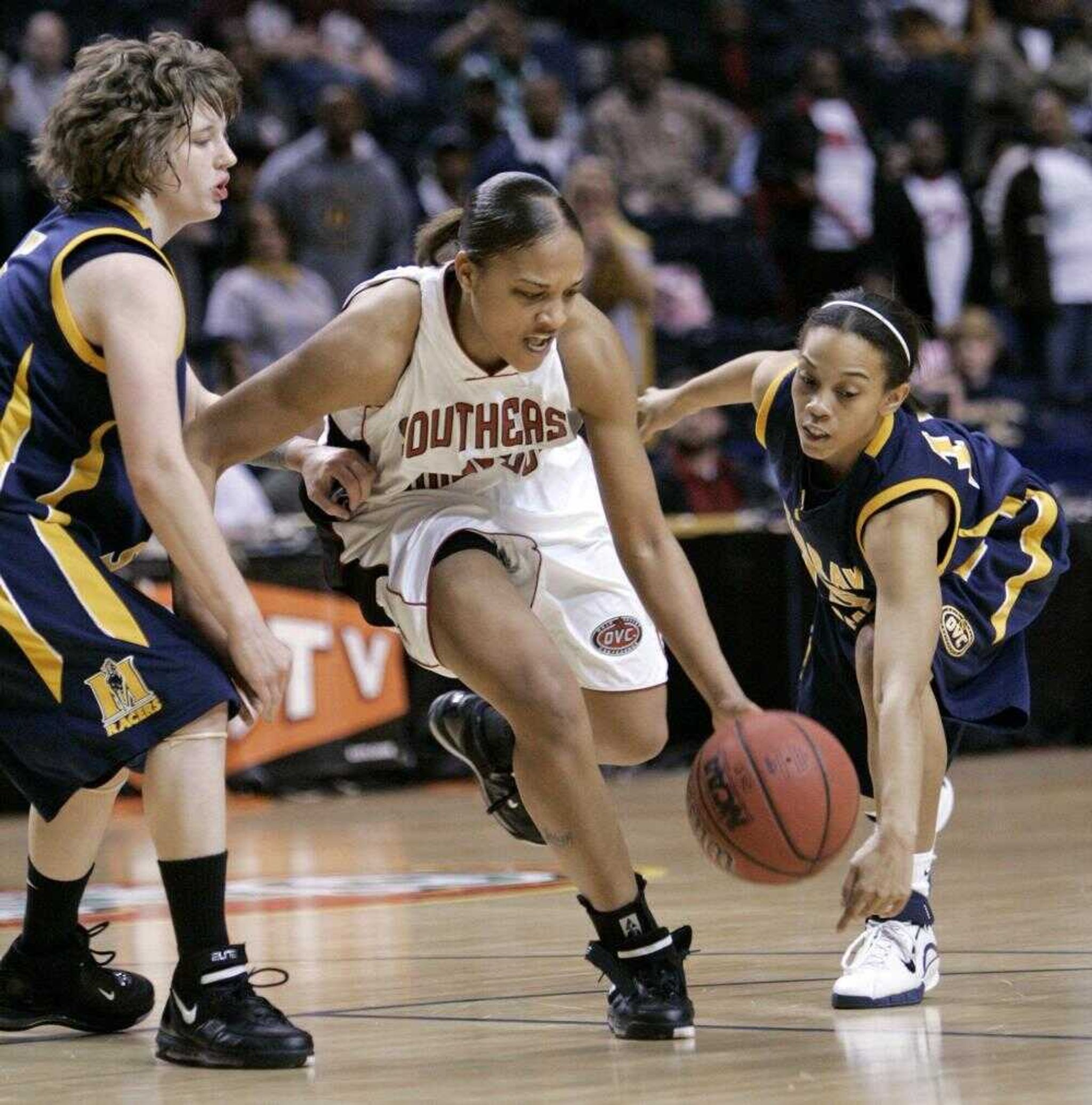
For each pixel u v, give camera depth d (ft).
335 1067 32.35
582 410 36.83
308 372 35.37
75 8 139.54
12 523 33.37
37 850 36.19
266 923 51.37
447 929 49.47
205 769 33.65
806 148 127.95
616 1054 32.65
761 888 56.03
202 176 35.37
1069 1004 35.73
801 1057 31.83
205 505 32.58
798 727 34.12
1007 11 163.84
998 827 70.38
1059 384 132.05
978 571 39.52
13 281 34.22
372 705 92.38
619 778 95.45
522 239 32.96
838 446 36.29
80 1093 30.91
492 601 35.24
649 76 132.36
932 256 135.74
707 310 127.44
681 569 37.01
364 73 138.10
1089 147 138.72
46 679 33.12
